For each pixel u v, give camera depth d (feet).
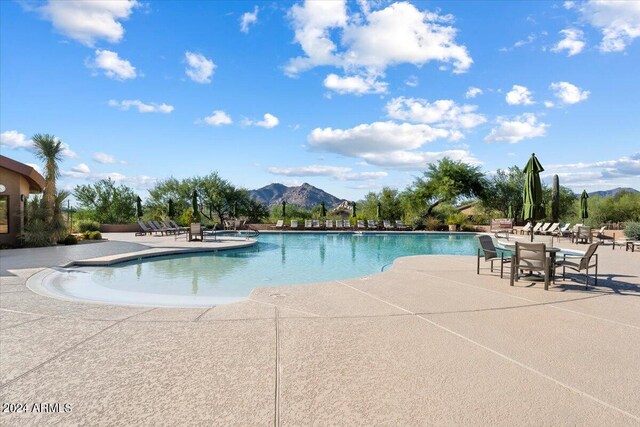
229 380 9.23
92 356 10.78
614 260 34.60
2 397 8.32
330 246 57.77
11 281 23.65
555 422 7.37
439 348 11.57
